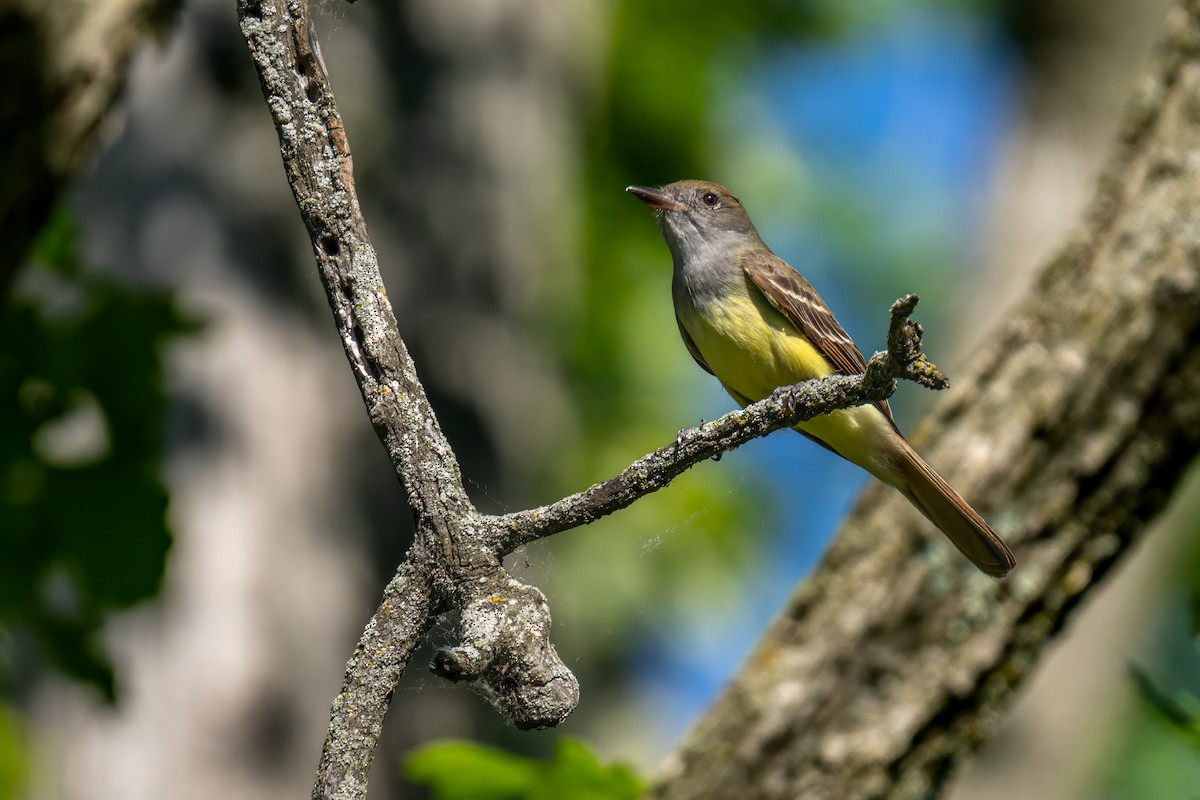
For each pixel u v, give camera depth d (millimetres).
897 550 7281
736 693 7320
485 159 14844
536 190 15508
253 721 12320
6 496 7109
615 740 19062
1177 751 12602
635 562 19812
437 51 14898
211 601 12391
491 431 14219
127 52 5734
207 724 12172
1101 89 14562
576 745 6789
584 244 20688
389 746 13273
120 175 12945
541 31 15828
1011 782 10523
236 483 12703
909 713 7129
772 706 7207
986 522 7090
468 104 14883
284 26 3811
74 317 7211
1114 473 7117
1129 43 14656
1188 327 7039
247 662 12391
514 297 14883
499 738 14102
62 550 7141
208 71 13367
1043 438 7160
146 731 11953
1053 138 14539
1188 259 7047
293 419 13094
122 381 7258
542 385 15633
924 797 7168
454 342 14141
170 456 12531
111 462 7199
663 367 21250
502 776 6805
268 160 13492
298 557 12766
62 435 8352
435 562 3752
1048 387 7141
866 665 7191
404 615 3746
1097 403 7098
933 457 7262
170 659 12164
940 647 7172
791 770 7148
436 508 3760
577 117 18062
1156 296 7070
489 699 3996
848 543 7402
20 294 7430
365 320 3812
